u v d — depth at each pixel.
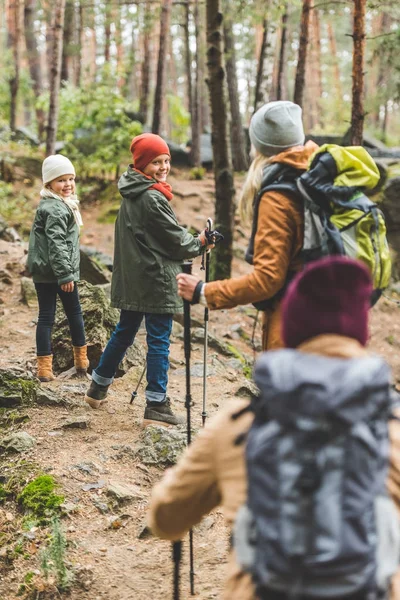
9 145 16.84
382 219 3.29
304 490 1.70
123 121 15.22
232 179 10.04
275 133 3.33
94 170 15.27
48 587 3.80
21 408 5.50
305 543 1.69
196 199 15.06
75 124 15.36
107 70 16.34
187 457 2.04
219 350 7.64
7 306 8.33
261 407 1.84
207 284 3.21
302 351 1.89
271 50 15.03
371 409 1.73
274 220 3.13
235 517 1.87
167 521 2.12
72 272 5.79
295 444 1.72
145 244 4.96
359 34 9.63
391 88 18.62
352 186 3.15
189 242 4.96
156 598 3.65
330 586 1.70
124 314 5.27
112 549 4.06
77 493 4.47
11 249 10.14
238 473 1.91
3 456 4.91
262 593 1.80
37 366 6.35
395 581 1.86
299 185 3.15
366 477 1.72
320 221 3.13
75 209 5.89
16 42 21.02
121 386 6.07
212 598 3.60
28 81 23.05
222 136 9.84
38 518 4.30
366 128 24.97
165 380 5.22
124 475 4.68
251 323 9.88
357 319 1.91
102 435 5.15
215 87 9.68
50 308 6.00
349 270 1.92
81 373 6.15
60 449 4.94
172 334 7.71
